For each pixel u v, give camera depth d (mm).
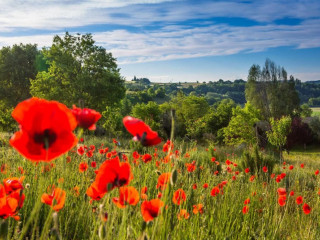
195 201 3898
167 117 29844
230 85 168000
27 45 45375
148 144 1028
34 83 33094
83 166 3383
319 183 6812
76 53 33625
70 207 2941
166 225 1932
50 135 700
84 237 2635
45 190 2729
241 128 25203
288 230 4312
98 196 1429
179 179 3959
